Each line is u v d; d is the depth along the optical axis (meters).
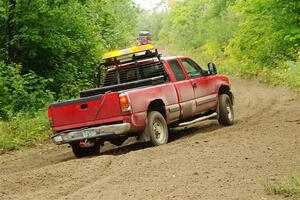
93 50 20.75
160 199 6.34
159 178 7.43
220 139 10.30
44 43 18.27
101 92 11.56
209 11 52.66
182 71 12.51
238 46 14.56
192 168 7.85
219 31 52.38
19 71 17.22
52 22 18.14
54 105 10.88
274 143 9.34
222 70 44.28
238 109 18.73
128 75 12.34
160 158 8.87
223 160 8.23
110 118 10.49
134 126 10.55
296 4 12.47
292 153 8.42
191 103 12.40
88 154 11.66
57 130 10.88
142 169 8.07
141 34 14.19
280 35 12.93
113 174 8.00
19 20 17.59
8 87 17.06
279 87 27.73
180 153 9.09
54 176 8.23
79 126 10.70
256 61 14.89
